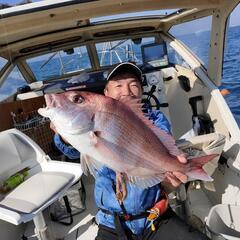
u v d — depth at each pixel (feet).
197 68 13.19
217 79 12.50
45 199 8.14
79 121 4.23
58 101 4.29
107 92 7.52
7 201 8.11
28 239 9.54
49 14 8.67
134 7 9.41
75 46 16.19
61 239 9.32
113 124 4.35
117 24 14.43
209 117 12.41
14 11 8.20
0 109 11.73
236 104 28.19
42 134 12.14
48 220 10.26
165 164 4.63
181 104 14.35
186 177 4.71
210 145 8.09
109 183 7.25
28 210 7.71
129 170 4.51
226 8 10.43
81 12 9.07
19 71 16.35
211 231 7.71
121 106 4.45
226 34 11.44
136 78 7.36
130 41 16.33
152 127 4.66
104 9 9.17
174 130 14.67
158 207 7.07
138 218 7.09
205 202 10.13
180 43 14.69
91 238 9.26
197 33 12.70
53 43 15.28
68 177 9.06
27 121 11.89
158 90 13.91
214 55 12.03
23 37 13.25
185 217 9.34
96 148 4.31
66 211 10.11
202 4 10.16
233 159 9.52
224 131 11.27
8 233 8.96
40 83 15.93
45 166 9.82
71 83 13.75
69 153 6.57
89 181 12.35
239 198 9.04
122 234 6.93
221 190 9.99
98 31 15.08
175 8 10.03
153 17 14.44
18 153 9.54
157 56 14.99
